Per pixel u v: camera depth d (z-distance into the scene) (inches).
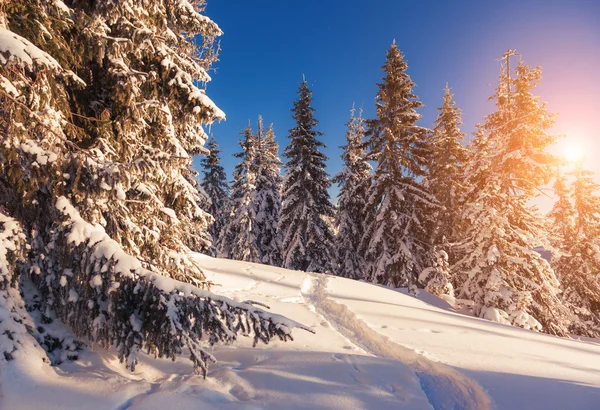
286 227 911.7
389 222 721.6
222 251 1211.2
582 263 768.9
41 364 136.9
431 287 618.2
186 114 247.3
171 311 141.4
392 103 765.3
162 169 221.9
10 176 154.0
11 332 133.6
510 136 586.2
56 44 167.8
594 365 231.8
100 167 158.7
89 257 148.8
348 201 890.1
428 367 205.5
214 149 1258.6
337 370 170.4
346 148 967.6
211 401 132.0
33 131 156.9
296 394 144.6
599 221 784.9
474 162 686.5
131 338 149.7
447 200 764.6
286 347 216.5
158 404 124.4
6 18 151.6
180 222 256.1
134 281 149.7
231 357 192.7
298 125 869.2
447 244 655.1
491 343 261.9
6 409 113.0
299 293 416.8
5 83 138.3
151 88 224.1
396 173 743.7
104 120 196.5
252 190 1074.7
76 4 190.5
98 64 215.0
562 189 818.8
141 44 206.4
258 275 494.6
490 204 574.6
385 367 179.5
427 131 751.1
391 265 714.2
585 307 756.6
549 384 173.2
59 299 168.1
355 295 426.9
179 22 272.2
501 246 550.0
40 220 169.3
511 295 524.1
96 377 144.1
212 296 149.6
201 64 356.8
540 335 341.7
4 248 138.8
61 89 175.8
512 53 618.2
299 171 856.3
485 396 158.7
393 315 331.3
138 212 205.9
